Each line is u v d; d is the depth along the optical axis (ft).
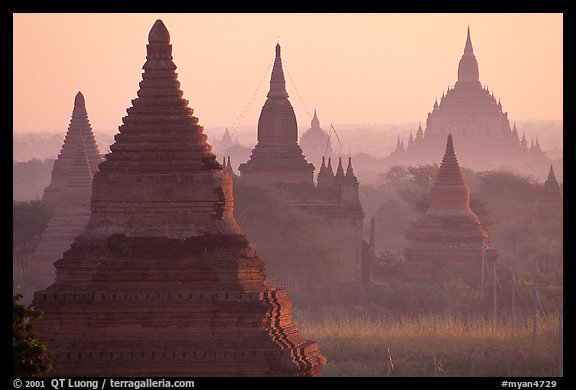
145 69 343.67
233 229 337.31
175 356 320.50
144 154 336.49
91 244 330.95
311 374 332.80
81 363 319.06
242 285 329.52
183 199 333.01
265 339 324.19
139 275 327.47
